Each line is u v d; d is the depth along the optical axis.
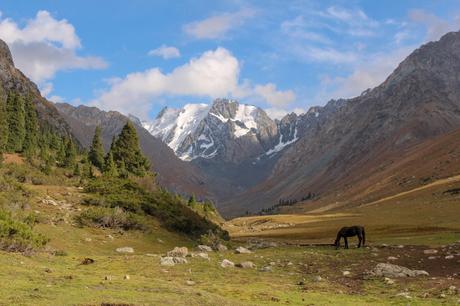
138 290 20.75
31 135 122.00
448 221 86.56
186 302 18.86
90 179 79.75
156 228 54.97
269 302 21.23
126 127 99.81
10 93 117.44
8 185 53.81
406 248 42.94
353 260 37.41
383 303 21.67
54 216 48.69
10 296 17.45
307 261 37.44
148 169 102.75
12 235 31.31
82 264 30.86
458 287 25.09
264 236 90.62
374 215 156.50
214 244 50.12
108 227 49.75
